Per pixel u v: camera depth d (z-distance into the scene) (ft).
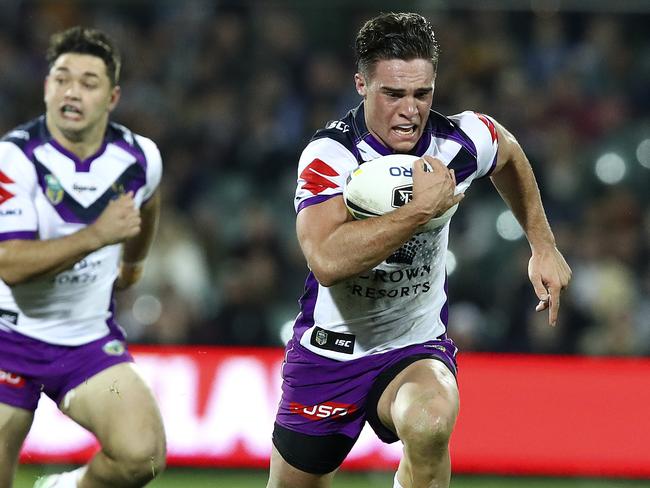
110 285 53.57
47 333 51.78
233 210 115.44
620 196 114.62
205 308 105.81
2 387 51.65
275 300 105.70
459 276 107.04
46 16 128.57
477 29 129.08
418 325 47.52
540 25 129.90
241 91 126.21
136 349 84.17
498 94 126.00
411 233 40.55
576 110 125.49
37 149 51.37
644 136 122.21
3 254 48.47
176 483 78.13
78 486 51.90
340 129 45.27
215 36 129.08
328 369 47.52
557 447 83.66
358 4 127.13
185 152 119.65
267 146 120.57
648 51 130.72
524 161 49.62
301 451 49.03
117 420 50.08
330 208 42.93
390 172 41.93
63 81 51.03
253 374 83.87
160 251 103.96
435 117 46.60
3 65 124.57
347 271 40.88
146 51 128.98
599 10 126.21
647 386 84.84
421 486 42.68
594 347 103.09
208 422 82.89
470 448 83.46
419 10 127.03
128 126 120.47
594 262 108.78
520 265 105.19
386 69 42.47
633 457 83.51
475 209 111.96
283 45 128.47
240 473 81.82
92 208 52.54
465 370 85.10
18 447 52.80
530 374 85.15
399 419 42.63
